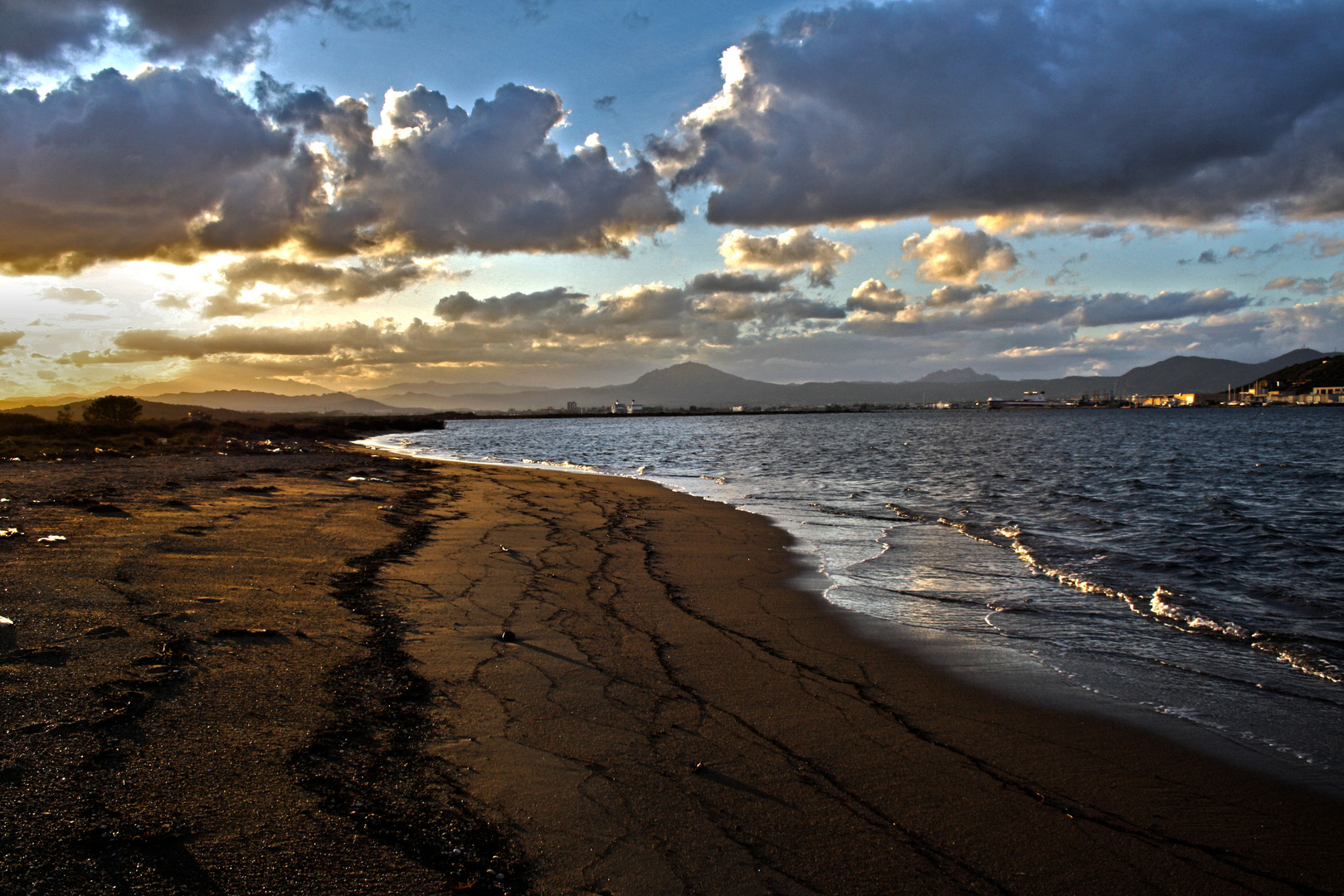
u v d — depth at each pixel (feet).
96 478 63.72
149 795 12.55
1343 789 16.63
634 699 19.85
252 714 16.30
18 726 14.42
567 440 286.05
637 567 38.81
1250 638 28.14
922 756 17.46
